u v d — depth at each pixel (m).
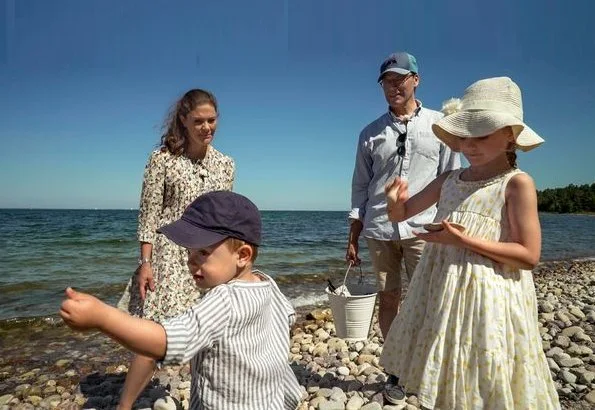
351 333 4.06
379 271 3.96
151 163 3.29
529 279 2.45
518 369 2.26
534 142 2.39
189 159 3.37
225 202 1.85
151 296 3.23
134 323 1.43
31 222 39.97
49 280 10.48
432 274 2.59
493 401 2.23
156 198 3.29
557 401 2.37
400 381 2.62
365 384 3.98
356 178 4.08
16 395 4.07
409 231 3.73
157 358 1.50
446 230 2.34
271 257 15.83
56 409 3.78
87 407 3.75
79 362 4.97
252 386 1.77
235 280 1.85
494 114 2.34
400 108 3.79
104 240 20.83
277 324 2.03
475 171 2.61
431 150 3.75
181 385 4.05
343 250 18.55
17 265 13.23
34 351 5.35
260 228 1.94
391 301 3.98
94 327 1.36
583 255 18.02
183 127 3.34
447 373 2.34
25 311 7.40
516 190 2.36
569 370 4.24
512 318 2.31
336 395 3.77
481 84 2.50
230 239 1.82
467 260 2.41
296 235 29.09
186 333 1.53
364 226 3.95
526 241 2.29
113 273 11.63
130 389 2.95
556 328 5.65
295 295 8.84
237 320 1.70
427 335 2.48
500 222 2.40
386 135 3.80
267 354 1.87
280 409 1.94
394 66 3.63
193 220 1.83
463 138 2.48
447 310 2.39
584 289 9.30
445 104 2.85
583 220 64.31
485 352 2.24
